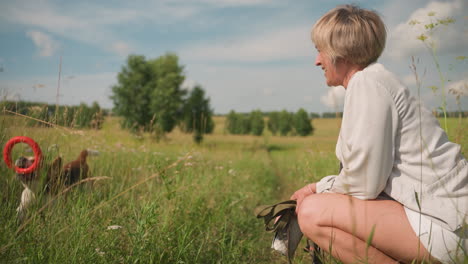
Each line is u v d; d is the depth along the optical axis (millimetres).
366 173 1517
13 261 1709
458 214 1392
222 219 3162
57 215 2279
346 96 1641
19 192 2578
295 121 75000
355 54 1691
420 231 1447
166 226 2371
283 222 1994
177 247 2213
